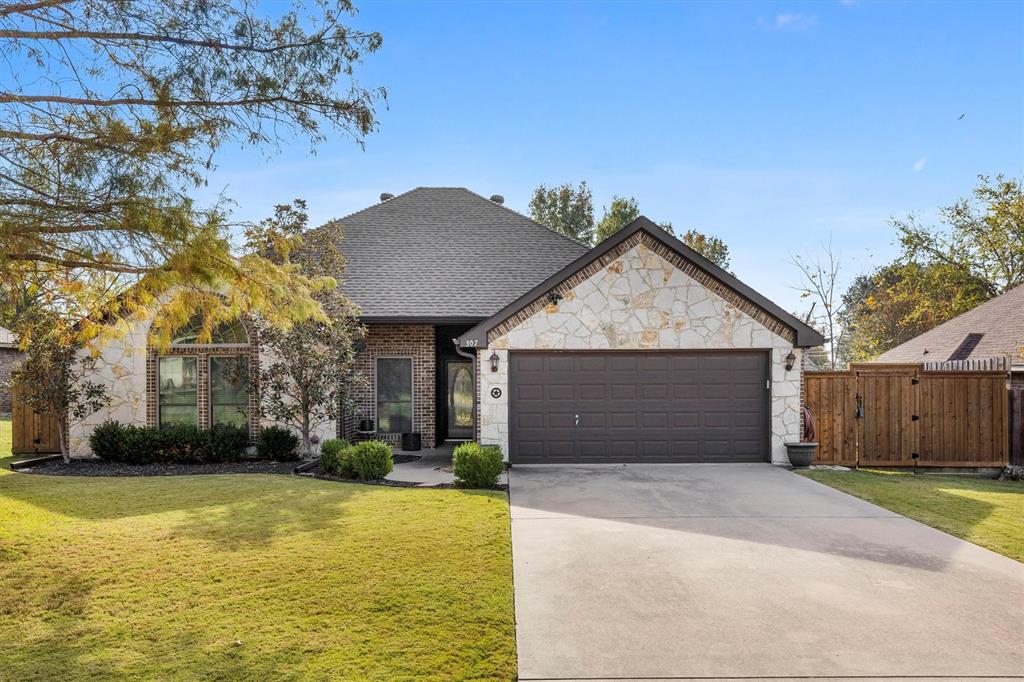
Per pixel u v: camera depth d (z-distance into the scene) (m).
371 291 16.56
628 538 8.10
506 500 10.29
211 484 11.66
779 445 13.98
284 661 4.71
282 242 8.09
